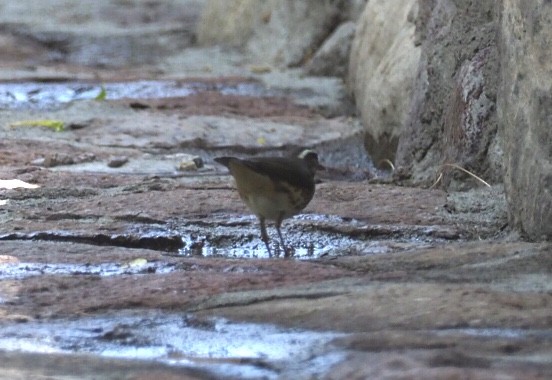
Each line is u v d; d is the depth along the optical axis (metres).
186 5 34.22
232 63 25.08
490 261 9.08
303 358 6.75
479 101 12.27
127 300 8.26
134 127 17.75
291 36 24.55
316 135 18.03
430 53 13.98
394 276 8.70
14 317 7.85
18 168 14.13
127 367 6.70
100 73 23.91
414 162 13.95
